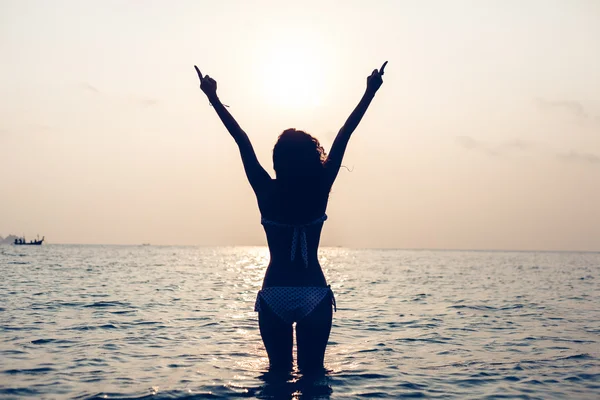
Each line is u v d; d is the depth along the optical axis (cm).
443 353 738
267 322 447
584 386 555
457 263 7144
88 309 1272
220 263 5803
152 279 2691
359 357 696
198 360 660
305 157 428
